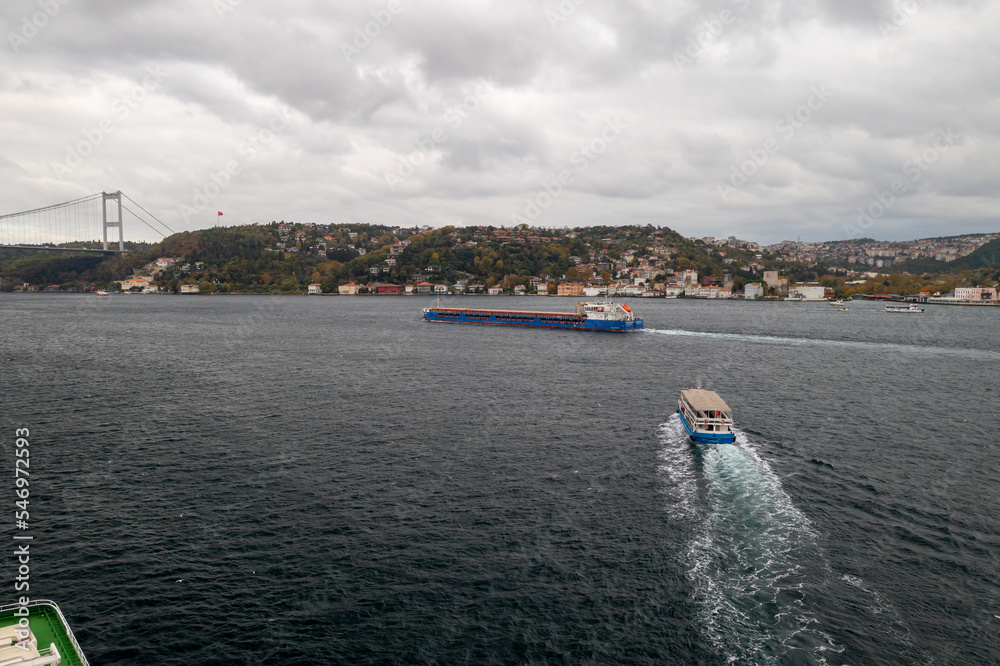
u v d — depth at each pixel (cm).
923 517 5353
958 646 3672
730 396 10219
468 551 4725
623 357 15025
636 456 6900
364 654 3612
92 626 3803
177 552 4678
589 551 4734
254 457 6788
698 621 3906
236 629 3806
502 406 9362
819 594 4178
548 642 3722
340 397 9944
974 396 10488
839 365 13975
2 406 9162
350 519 5244
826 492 5891
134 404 9344
